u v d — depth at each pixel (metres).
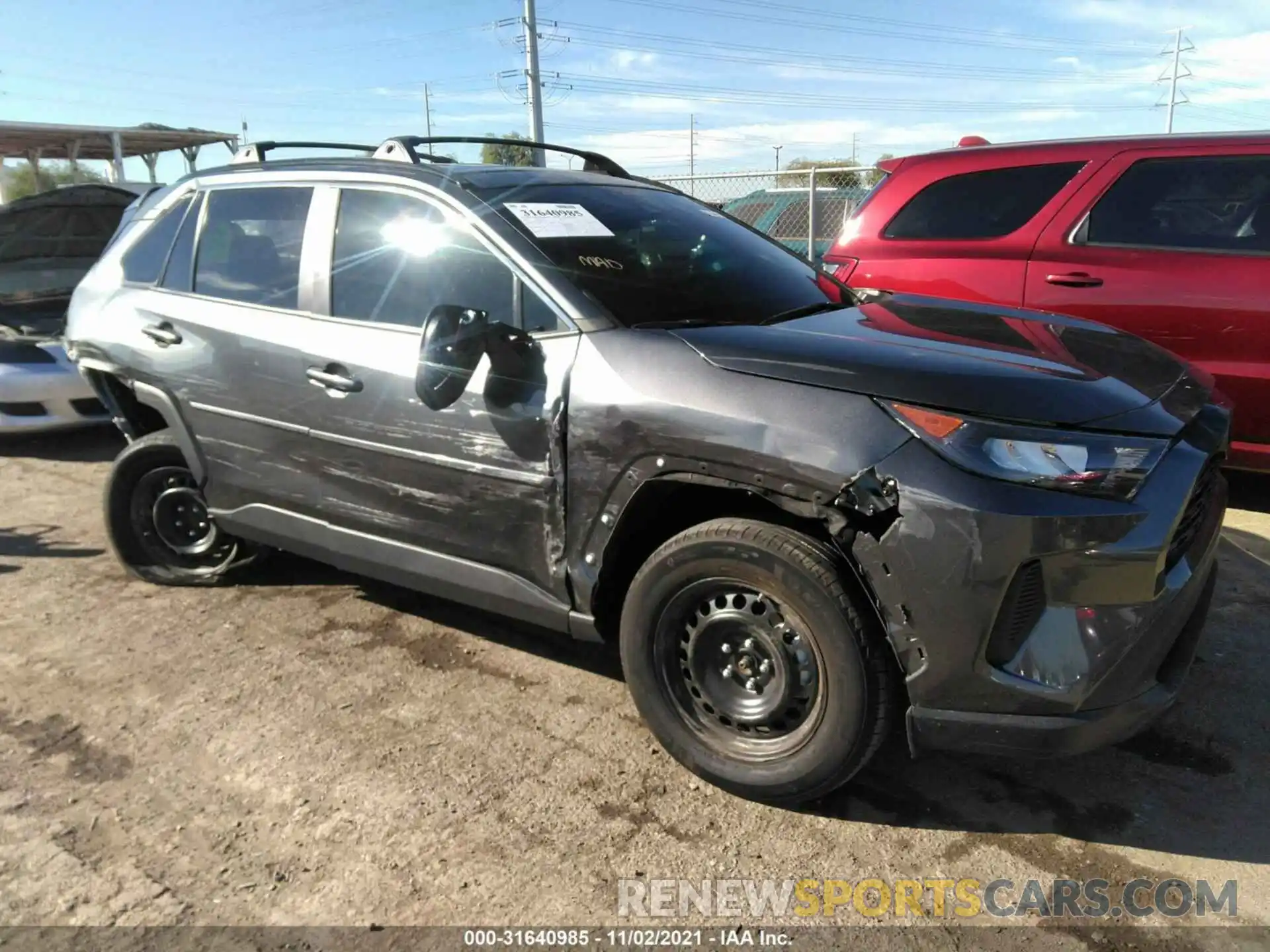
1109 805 2.58
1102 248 4.64
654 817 2.57
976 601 2.16
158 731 3.03
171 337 3.67
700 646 2.61
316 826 2.56
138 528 4.15
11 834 2.55
